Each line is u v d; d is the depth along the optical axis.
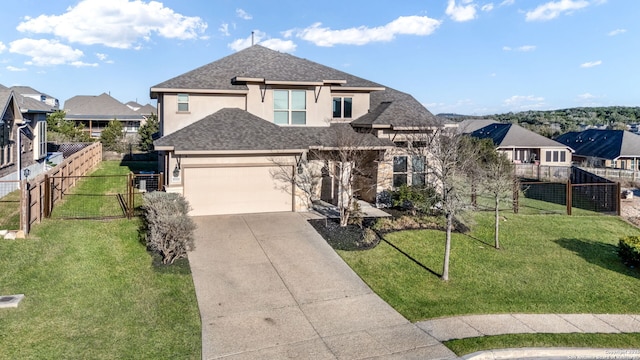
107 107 60.56
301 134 19.34
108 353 7.77
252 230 15.61
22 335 8.23
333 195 20.16
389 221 16.59
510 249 14.71
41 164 27.34
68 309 9.41
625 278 12.66
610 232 17.22
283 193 18.36
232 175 17.64
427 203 17.42
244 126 18.58
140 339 8.34
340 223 16.19
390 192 19.09
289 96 20.41
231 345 8.31
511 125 51.44
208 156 17.22
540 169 36.19
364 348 8.34
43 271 11.17
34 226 14.27
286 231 15.58
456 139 14.41
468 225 16.86
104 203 18.45
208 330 8.88
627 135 49.28
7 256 11.73
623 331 9.45
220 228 15.74
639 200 25.41
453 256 13.84
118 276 11.27
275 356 7.96
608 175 38.28
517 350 8.38
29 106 25.05
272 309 9.98
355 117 22.08
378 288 11.34
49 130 44.91
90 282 10.81
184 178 17.05
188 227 12.62
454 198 12.28
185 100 19.41
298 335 8.80
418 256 13.70
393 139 19.70
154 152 39.72
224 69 21.08
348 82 21.84
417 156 17.55
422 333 9.01
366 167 20.41
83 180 24.56
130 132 58.09
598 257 14.30
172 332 8.70
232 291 10.84
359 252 13.78
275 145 17.55
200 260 12.73
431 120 19.16
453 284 11.80
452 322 9.59
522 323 9.66
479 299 10.90
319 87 20.73
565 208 22.05
